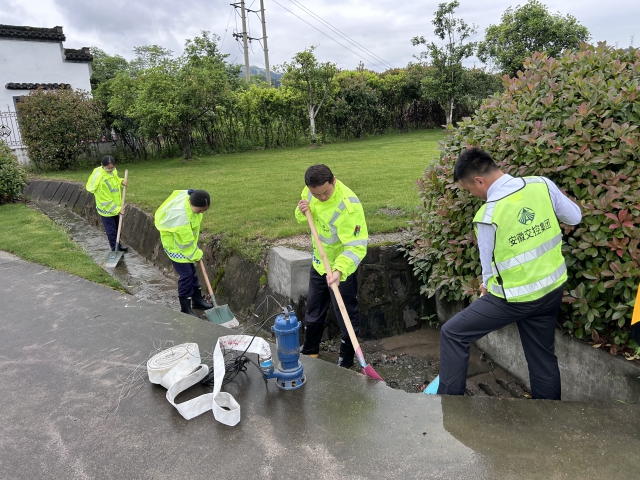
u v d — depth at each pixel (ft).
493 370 13.12
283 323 9.28
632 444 7.72
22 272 18.53
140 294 19.93
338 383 9.86
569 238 10.43
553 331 9.32
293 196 27.04
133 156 58.29
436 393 9.71
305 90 63.93
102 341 12.37
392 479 7.12
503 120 12.19
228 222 21.39
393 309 15.66
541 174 10.83
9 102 60.85
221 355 9.53
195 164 50.34
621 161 9.85
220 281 18.90
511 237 8.50
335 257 12.01
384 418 8.61
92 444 8.33
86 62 66.33
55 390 10.17
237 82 80.94
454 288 13.30
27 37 60.85
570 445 7.73
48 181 43.83
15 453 8.21
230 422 8.52
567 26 68.95
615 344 9.85
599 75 11.12
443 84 73.97
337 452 7.75
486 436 8.03
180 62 51.90
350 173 33.91
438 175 14.29
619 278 9.53
